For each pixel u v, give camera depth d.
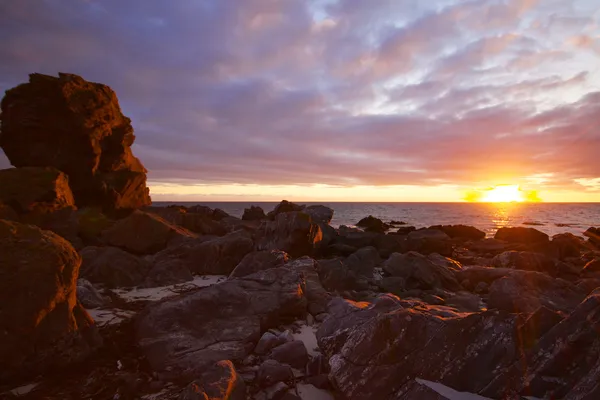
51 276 5.09
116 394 4.45
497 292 7.91
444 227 31.06
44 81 24.31
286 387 4.50
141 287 9.79
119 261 10.49
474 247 21.77
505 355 3.57
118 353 5.55
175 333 5.71
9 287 4.80
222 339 5.69
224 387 4.01
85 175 25.23
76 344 5.25
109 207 25.89
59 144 24.66
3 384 4.61
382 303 5.70
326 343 5.24
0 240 5.08
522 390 3.31
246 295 6.86
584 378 3.05
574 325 3.37
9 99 24.25
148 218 14.77
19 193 17.39
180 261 11.35
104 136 27.27
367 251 14.68
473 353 3.73
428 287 10.87
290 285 7.44
